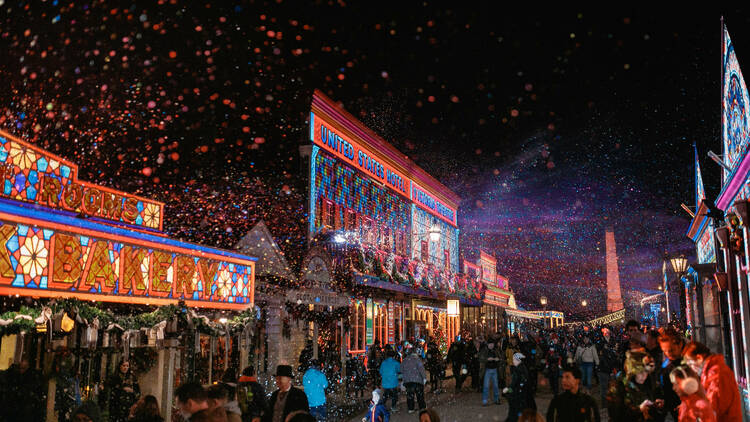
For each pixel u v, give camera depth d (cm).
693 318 1831
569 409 631
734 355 1293
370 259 2359
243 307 1360
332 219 2303
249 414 930
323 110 2258
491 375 1641
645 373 682
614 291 6303
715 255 1477
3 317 777
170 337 1067
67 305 854
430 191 3434
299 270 1884
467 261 3919
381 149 2780
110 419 973
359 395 2011
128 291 1023
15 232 820
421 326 3022
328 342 2022
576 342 2605
